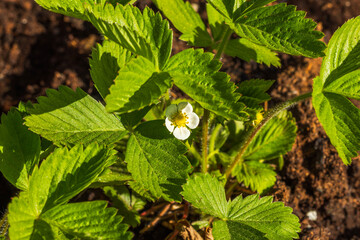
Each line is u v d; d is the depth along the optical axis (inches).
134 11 11.4
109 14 11.3
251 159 14.7
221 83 11.2
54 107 12.3
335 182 15.4
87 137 12.3
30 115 12.2
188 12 13.7
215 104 11.1
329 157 15.5
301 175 15.4
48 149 12.8
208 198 12.4
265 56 14.0
